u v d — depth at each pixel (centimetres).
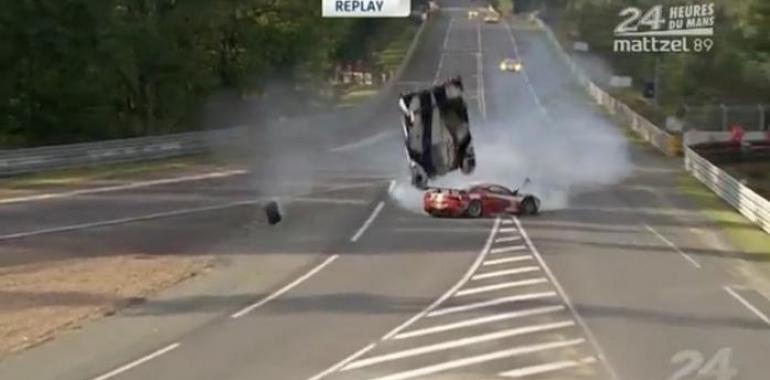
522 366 6900
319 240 12556
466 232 13400
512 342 7600
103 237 12275
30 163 18088
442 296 9344
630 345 7569
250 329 7962
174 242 12119
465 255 11656
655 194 17812
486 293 9525
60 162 18788
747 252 12375
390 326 8106
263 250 11762
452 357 7131
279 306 8850
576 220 14725
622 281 10281
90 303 8838
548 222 14475
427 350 7331
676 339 7794
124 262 10762
